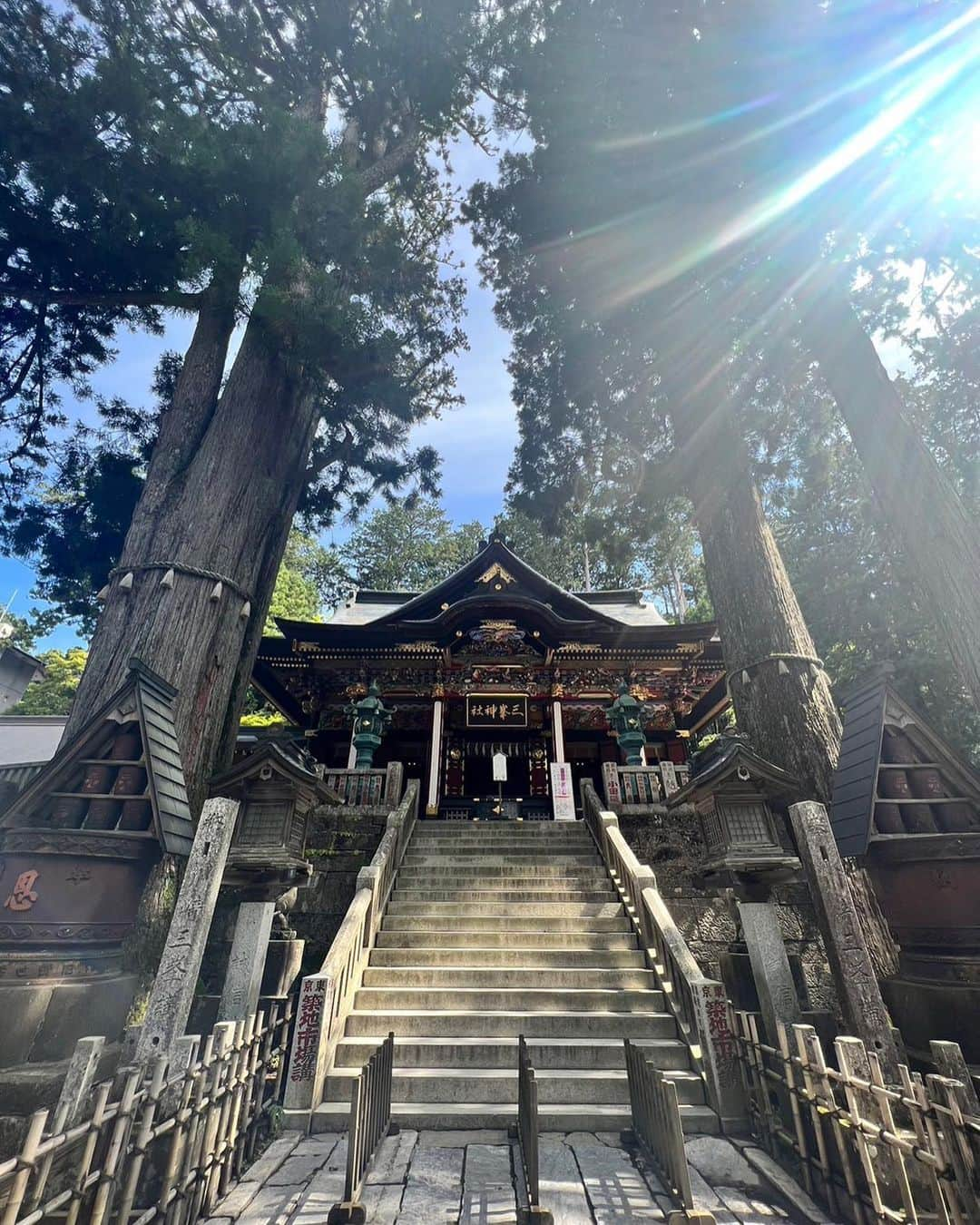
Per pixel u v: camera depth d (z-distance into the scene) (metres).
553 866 7.97
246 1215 2.76
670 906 7.30
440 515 36.66
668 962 5.32
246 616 7.38
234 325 8.98
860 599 13.98
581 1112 3.90
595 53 8.62
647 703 16.22
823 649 14.66
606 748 16.44
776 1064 3.59
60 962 3.36
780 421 10.23
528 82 10.02
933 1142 2.30
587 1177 3.18
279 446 8.64
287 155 7.74
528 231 10.17
